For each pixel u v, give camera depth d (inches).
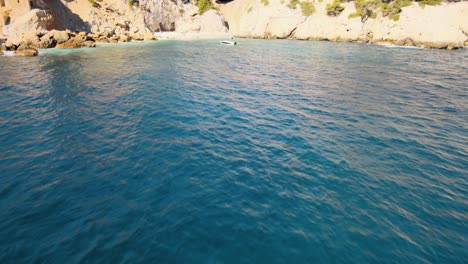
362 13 2647.6
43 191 362.0
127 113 666.2
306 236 290.5
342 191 372.5
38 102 739.4
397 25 2354.8
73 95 810.2
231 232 294.0
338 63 1449.3
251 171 417.7
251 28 3351.4
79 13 2625.5
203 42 2716.5
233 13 3727.9
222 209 331.0
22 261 254.7
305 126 599.8
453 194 372.2
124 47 2192.4
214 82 1008.2
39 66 1268.5
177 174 406.6
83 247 271.1
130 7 2974.9
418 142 529.7
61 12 2412.6
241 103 759.1
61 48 1998.0
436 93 877.8
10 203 336.5
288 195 361.1
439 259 266.7
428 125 616.4
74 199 346.3
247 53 1875.0
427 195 368.5
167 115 657.0
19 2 2059.5
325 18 2898.6
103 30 2696.9
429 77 1111.0
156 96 813.2
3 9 2038.6
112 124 596.4
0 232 288.8
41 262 253.6
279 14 3137.3
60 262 253.9
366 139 538.9
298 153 477.7
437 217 326.3
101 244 275.1
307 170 423.2
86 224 303.0
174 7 3432.6
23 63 1341.0
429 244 285.0
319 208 336.2
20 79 1002.7
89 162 437.7
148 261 255.8
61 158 448.8
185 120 626.8
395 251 274.4
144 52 1879.9
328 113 683.4
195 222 308.2
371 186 386.0
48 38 1974.7
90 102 746.2
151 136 538.9
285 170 422.3
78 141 511.5
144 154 466.3
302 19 3006.9
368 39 2598.4
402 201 354.9
